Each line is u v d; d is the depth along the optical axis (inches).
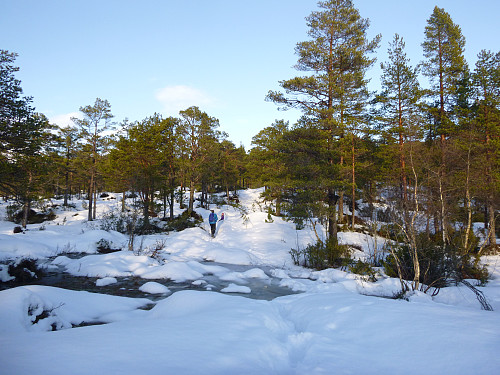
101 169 1063.0
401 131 787.4
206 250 573.6
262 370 100.3
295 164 612.4
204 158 1032.2
